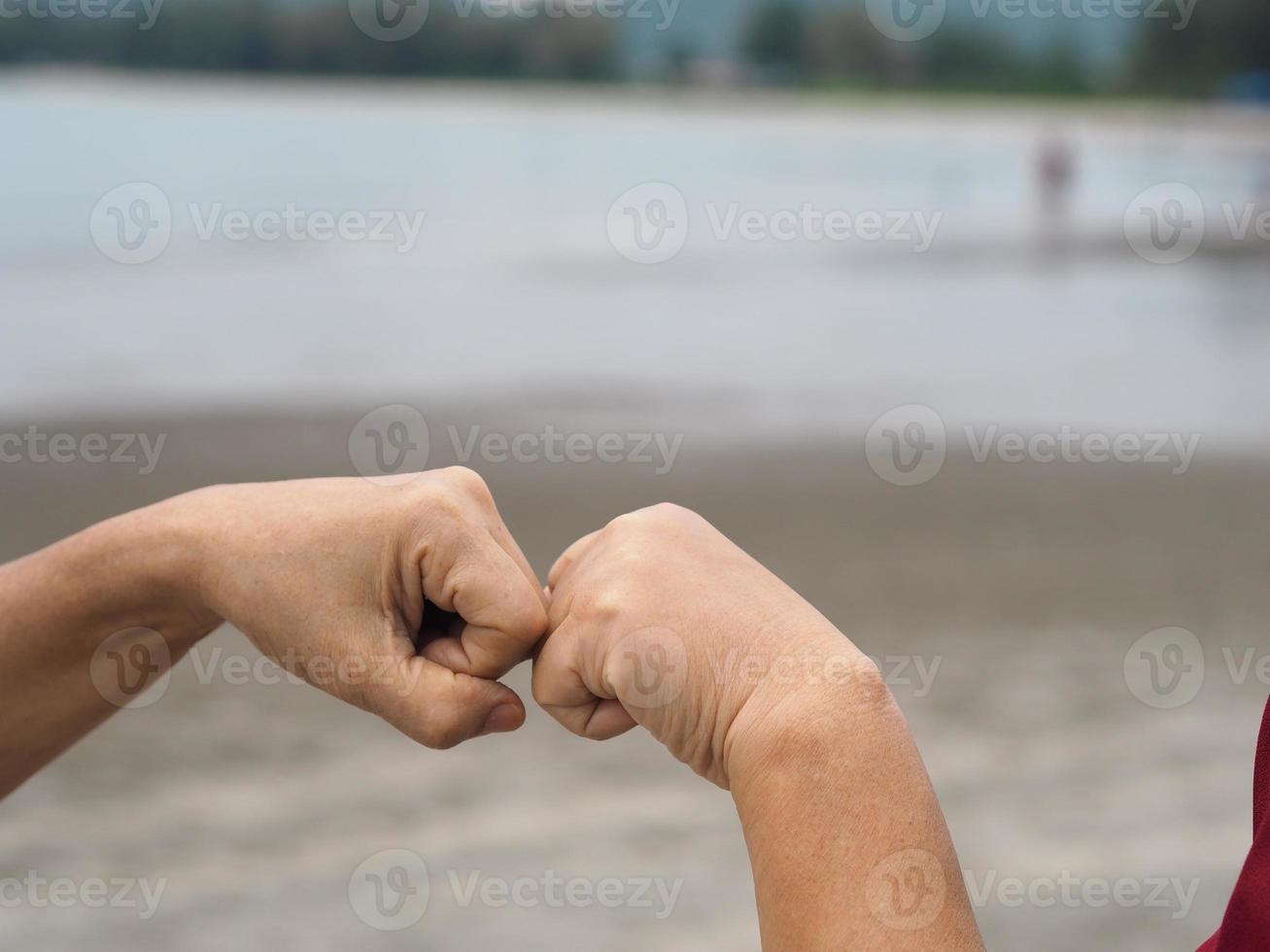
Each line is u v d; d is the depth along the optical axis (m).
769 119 56.19
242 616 0.78
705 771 0.75
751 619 0.73
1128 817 3.46
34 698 0.80
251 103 44.38
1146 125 49.75
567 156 37.34
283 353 13.44
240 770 3.84
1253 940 0.66
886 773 0.67
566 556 0.83
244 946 2.82
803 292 18.42
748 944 2.83
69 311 15.09
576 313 16.52
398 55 47.94
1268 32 46.03
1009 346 14.33
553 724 4.24
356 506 0.78
